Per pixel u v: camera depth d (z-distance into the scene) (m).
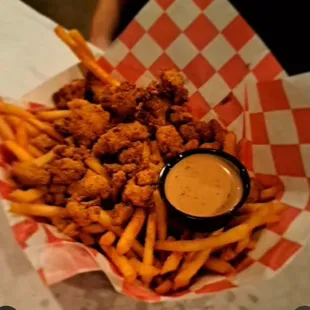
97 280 0.22
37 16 0.34
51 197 0.23
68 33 0.28
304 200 0.23
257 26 0.35
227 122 0.27
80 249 0.21
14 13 0.34
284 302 0.21
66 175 0.23
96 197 0.23
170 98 0.26
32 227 0.22
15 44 0.32
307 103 0.23
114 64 0.29
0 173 0.23
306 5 0.35
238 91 0.27
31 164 0.23
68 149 0.24
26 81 0.30
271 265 0.21
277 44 0.35
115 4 0.37
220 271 0.22
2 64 0.31
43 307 0.21
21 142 0.25
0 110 0.25
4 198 0.22
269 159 0.25
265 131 0.25
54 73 0.31
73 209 0.22
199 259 0.21
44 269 0.20
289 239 0.22
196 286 0.21
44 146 0.25
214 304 0.21
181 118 0.26
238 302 0.21
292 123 0.24
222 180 0.23
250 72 0.27
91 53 0.28
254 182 0.25
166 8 0.27
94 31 0.35
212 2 0.27
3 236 0.23
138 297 0.20
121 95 0.25
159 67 0.29
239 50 0.27
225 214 0.22
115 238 0.22
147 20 0.28
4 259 0.22
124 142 0.24
